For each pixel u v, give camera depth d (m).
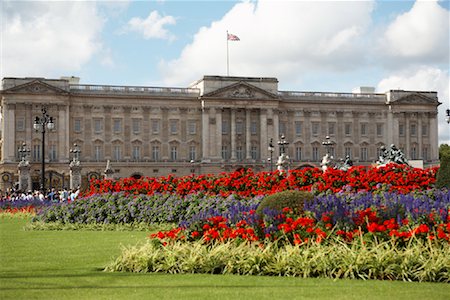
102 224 39.50
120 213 39.88
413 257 18.20
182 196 40.72
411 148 149.25
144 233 35.03
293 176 37.56
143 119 135.25
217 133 137.38
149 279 18.52
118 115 133.75
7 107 125.81
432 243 19.09
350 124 146.88
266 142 139.50
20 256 24.33
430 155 150.62
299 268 18.94
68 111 129.12
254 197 36.84
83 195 46.69
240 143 139.62
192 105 138.12
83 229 38.34
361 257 18.55
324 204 22.56
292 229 20.59
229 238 20.98
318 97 145.38
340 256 18.88
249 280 18.17
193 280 18.25
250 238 20.81
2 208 62.97
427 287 16.91
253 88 139.00
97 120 132.38
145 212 39.50
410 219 20.80
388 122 148.75
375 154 147.88
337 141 145.88
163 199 40.00
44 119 71.38
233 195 37.62
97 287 17.31
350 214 20.95
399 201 24.06
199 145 138.12
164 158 136.12
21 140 126.19
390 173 36.22
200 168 137.12
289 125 143.62
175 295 16.11
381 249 18.86
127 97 134.00
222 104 137.62
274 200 24.00
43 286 17.55
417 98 149.62
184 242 21.62
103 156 132.50
